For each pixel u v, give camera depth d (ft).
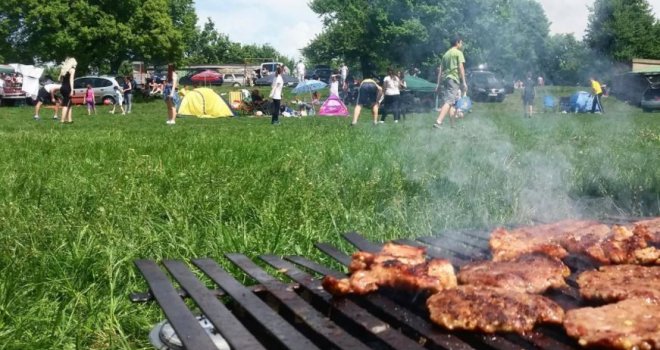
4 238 13.70
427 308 6.88
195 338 6.16
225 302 9.50
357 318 6.82
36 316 10.74
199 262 9.17
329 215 16.12
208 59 315.99
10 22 146.00
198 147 30.50
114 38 150.82
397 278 7.47
